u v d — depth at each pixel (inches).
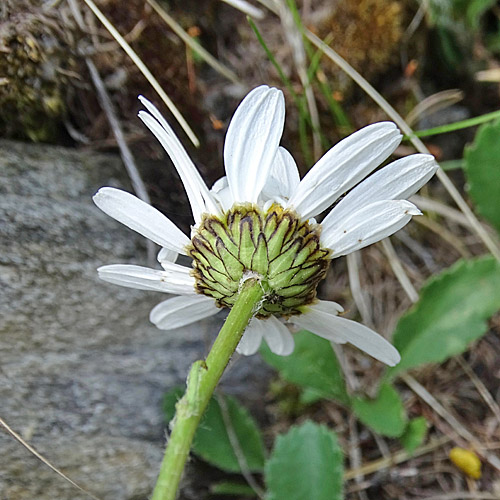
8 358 5.5
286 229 4.4
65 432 5.5
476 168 6.3
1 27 5.5
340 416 6.5
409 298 6.9
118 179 6.0
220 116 6.7
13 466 5.3
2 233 5.5
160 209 6.2
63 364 5.6
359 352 6.7
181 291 4.6
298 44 6.8
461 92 7.6
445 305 6.2
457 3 7.4
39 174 5.7
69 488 5.4
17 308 5.5
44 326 5.6
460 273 6.2
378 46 7.1
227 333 4.2
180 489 5.9
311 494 5.5
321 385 6.2
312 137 6.8
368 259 7.0
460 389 6.7
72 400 5.6
